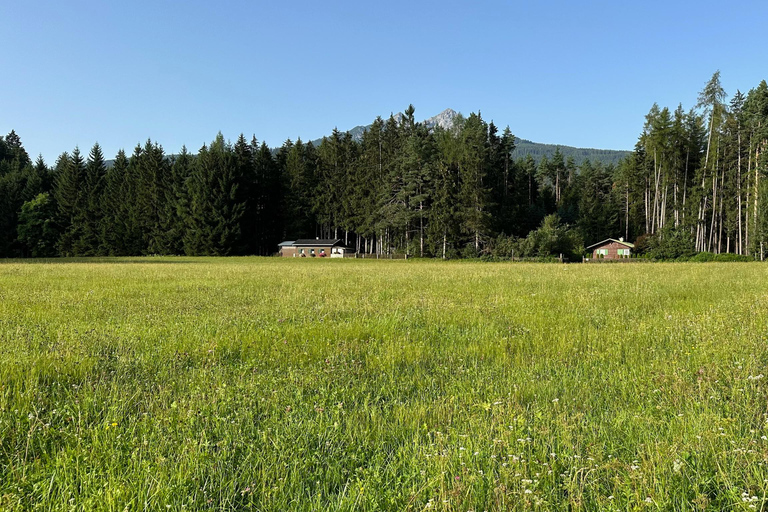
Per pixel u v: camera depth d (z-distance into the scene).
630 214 87.69
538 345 7.05
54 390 4.95
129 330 8.17
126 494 2.86
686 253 55.78
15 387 4.85
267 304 11.98
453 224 63.91
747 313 9.16
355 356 6.60
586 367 5.89
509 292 14.77
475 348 6.94
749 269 26.25
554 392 4.88
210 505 2.89
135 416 4.16
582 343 7.21
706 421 3.88
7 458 3.46
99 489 2.92
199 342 7.27
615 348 6.81
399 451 3.49
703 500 2.75
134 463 3.27
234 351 6.96
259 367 6.04
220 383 5.10
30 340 7.28
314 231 89.56
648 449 3.35
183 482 3.01
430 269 31.28
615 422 4.02
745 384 4.73
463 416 4.20
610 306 11.13
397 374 5.73
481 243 64.81
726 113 60.41
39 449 3.61
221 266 35.78
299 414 4.30
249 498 2.93
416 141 69.00
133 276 22.33
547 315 10.01
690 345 6.84
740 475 3.06
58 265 34.81
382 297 13.55
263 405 4.52
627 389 4.96
